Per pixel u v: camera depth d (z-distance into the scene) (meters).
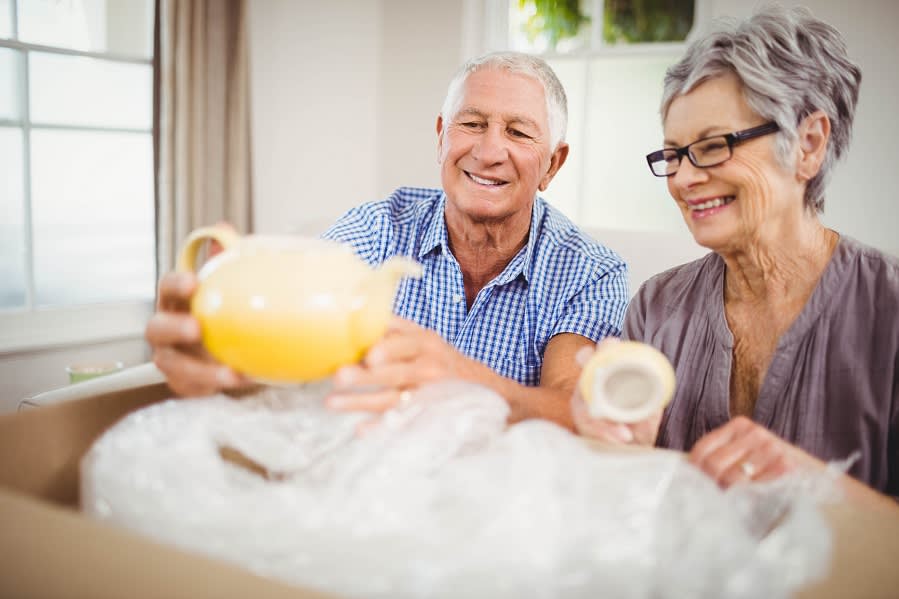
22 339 2.86
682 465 0.52
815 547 0.45
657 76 2.77
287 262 0.56
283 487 0.49
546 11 3.05
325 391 0.64
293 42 3.47
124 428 0.54
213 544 0.45
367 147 3.34
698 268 1.00
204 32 3.16
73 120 3.06
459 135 1.26
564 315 1.30
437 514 0.46
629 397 0.60
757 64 0.79
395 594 0.41
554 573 0.42
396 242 1.43
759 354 0.90
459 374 0.72
